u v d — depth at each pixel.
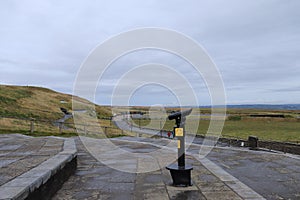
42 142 9.52
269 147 13.57
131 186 5.28
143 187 5.21
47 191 4.30
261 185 5.56
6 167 5.08
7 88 49.91
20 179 3.81
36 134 15.27
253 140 13.31
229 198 4.50
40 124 22.30
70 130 19.62
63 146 8.10
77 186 5.26
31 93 51.88
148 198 4.55
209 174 6.25
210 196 4.61
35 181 3.74
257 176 6.38
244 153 10.22
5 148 7.91
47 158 6.10
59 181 5.08
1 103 32.91
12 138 11.30
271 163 8.05
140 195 4.71
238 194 4.71
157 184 5.42
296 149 11.84
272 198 4.71
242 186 5.23
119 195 4.71
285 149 12.48
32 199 3.61
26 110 31.83
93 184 5.41
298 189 5.26
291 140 15.48
